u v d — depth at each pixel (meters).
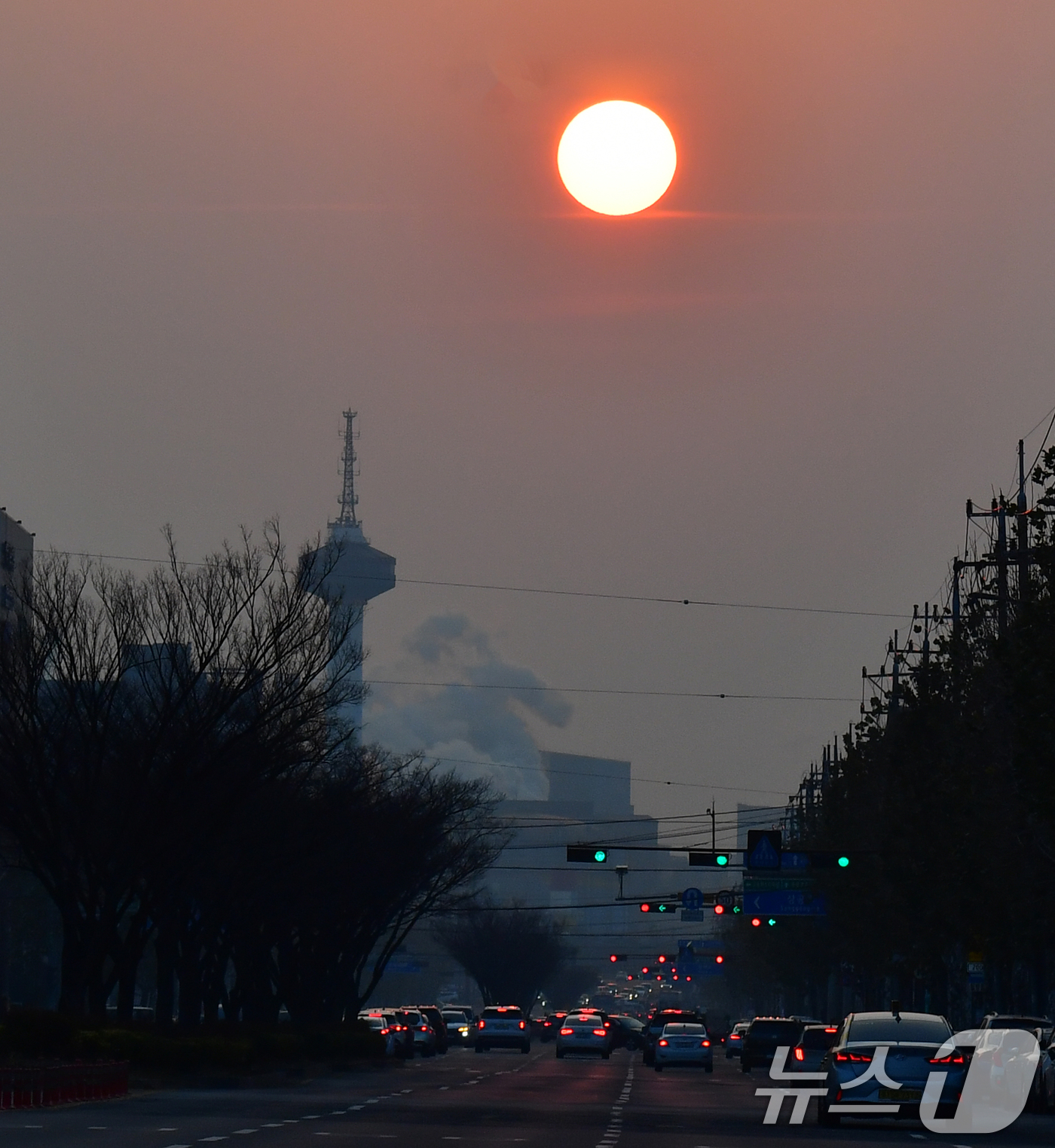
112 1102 132.38
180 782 168.38
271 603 174.62
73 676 167.62
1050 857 183.38
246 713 176.75
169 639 171.38
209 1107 127.31
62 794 184.88
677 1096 165.62
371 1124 109.12
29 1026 144.50
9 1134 93.38
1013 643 163.75
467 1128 108.00
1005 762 188.38
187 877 180.50
